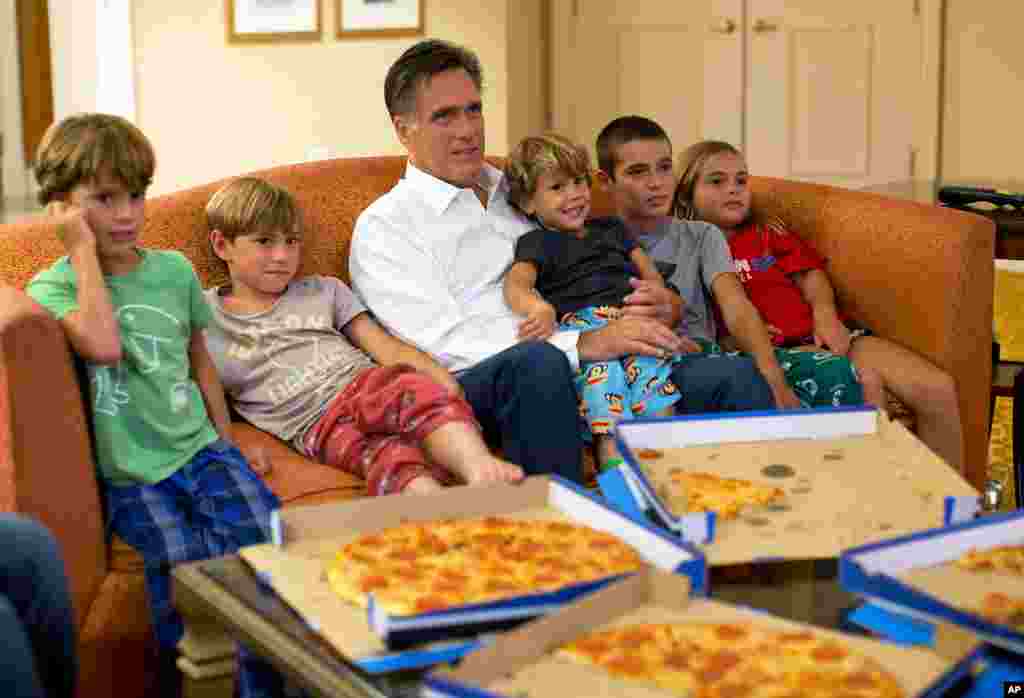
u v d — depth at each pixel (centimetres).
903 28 561
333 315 239
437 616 123
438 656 122
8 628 134
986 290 255
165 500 196
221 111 575
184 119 579
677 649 118
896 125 569
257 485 201
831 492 156
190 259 235
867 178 575
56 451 183
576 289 251
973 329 254
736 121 580
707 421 171
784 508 152
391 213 248
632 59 578
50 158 198
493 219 260
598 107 583
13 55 725
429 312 242
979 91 563
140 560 193
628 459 161
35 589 150
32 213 691
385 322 243
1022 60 555
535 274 251
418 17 543
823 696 109
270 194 227
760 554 141
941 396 251
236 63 570
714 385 231
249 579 142
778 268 279
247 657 148
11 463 176
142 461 198
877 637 125
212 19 569
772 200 297
